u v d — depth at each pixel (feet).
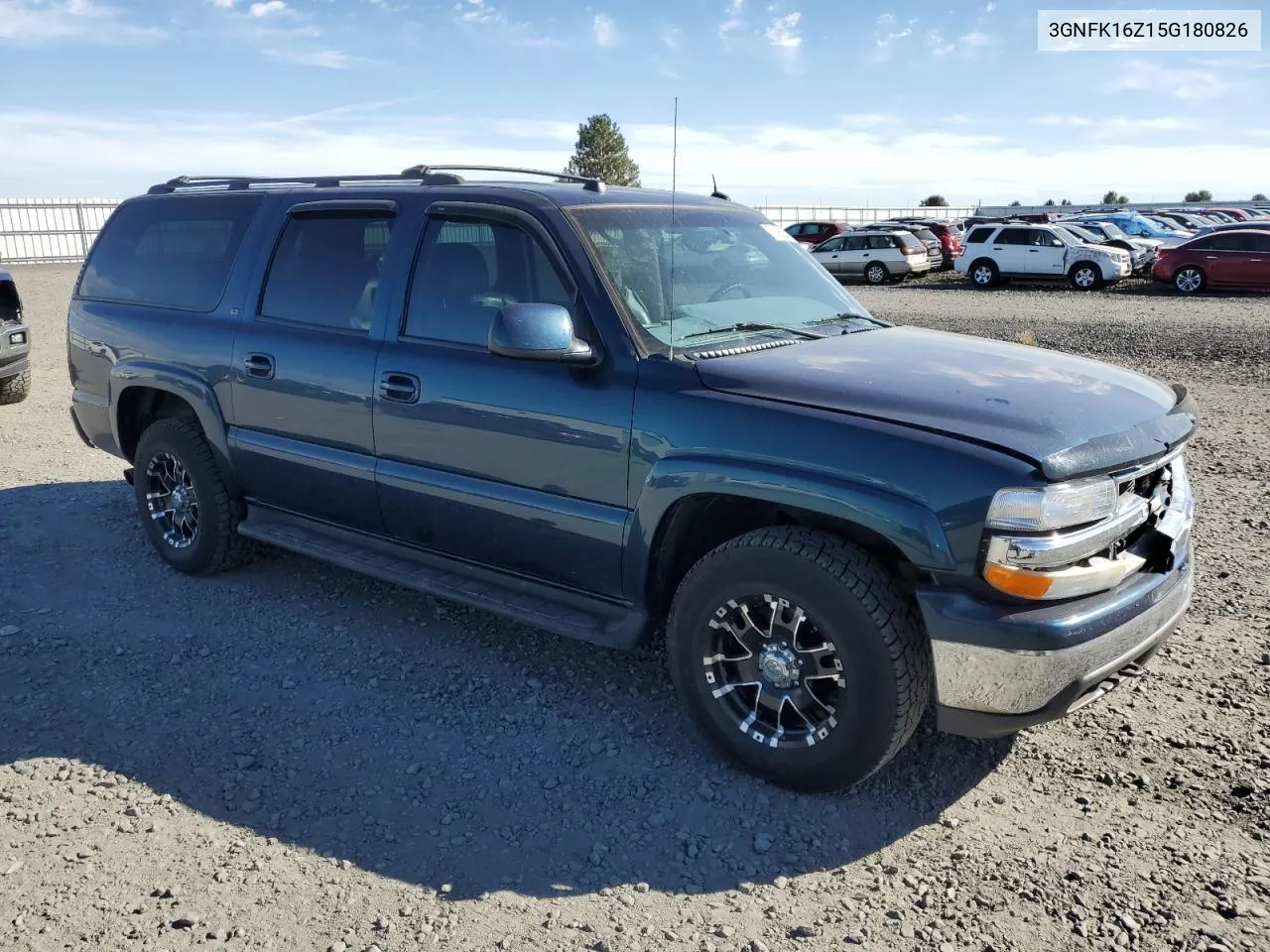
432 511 13.33
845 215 199.82
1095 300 70.85
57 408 31.48
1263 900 8.94
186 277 16.75
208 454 16.21
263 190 16.14
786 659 10.50
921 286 90.17
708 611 10.85
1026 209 249.55
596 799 10.68
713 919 8.84
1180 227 116.98
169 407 17.76
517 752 11.62
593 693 13.03
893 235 91.97
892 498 9.48
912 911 8.92
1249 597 15.66
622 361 11.38
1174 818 10.19
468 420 12.60
